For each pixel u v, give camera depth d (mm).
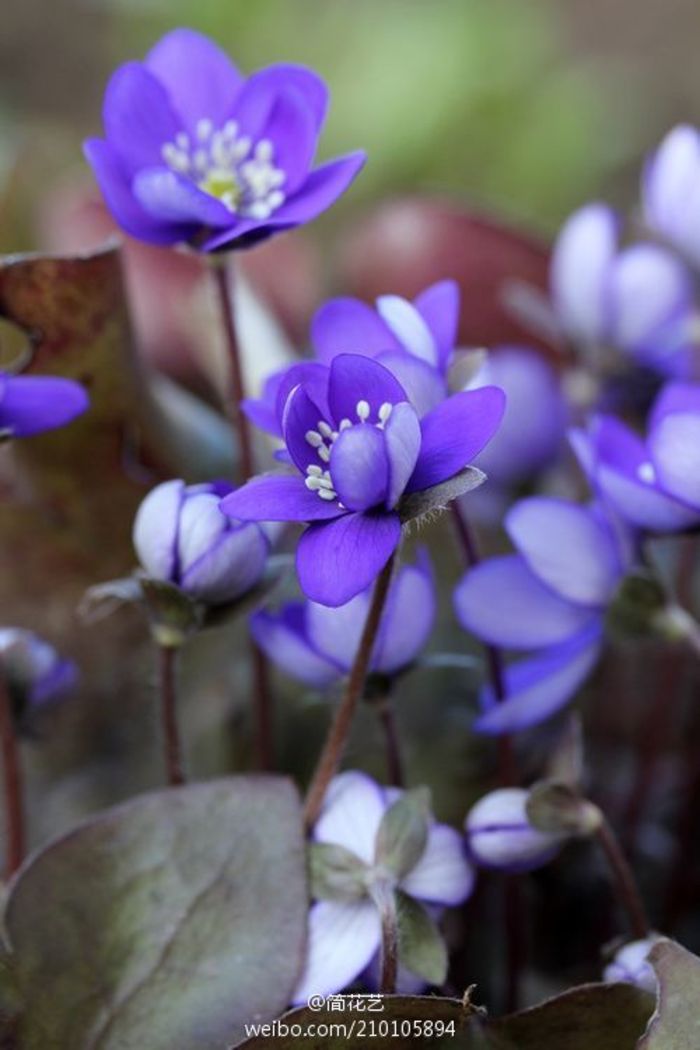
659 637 341
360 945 325
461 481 309
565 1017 319
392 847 324
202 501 329
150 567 332
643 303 385
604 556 340
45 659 356
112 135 340
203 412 409
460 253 429
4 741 351
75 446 378
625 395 391
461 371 329
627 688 408
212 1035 323
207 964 326
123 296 366
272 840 329
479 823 336
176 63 348
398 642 337
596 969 381
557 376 430
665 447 329
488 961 381
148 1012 325
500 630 342
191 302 423
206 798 332
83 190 436
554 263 411
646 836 398
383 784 393
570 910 386
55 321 362
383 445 305
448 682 405
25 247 417
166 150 343
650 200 386
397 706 399
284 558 338
